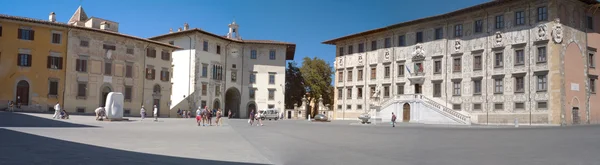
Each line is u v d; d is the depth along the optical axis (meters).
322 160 14.05
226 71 81.44
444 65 61.44
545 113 49.56
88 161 11.94
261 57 84.69
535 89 50.81
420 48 64.75
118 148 16.23
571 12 51.25
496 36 55.34
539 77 50.53
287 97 95.25
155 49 68.88
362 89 73.69
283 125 46.19
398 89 67.44
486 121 55.81
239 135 26.17
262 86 84.06
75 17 73.00
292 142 21.81
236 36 88.69
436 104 58.75
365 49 73.81
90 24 66.44
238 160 13.42
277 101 84.38
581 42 52.22
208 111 41.22
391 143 21.27
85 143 17.89
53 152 13.88
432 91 62.62
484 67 56.56
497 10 55.56
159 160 12.85
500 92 54.50
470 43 58.50
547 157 14.40
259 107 83.44
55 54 57.25
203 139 22.16
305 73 97.69
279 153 16.23
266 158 14.14
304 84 97.75
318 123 57.16
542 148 17.67
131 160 12.57
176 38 76.94
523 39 52.41
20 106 54.19
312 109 102.81
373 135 28.31
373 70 71.88
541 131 32.69
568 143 20.06
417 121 61.28
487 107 55.84
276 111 74.94
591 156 14.59
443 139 24.17
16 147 15.02
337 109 78.81
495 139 23.70
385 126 47.44
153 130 29.64
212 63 77.75
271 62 84.94
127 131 27.52
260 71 84.31
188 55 74.56
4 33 53.53
